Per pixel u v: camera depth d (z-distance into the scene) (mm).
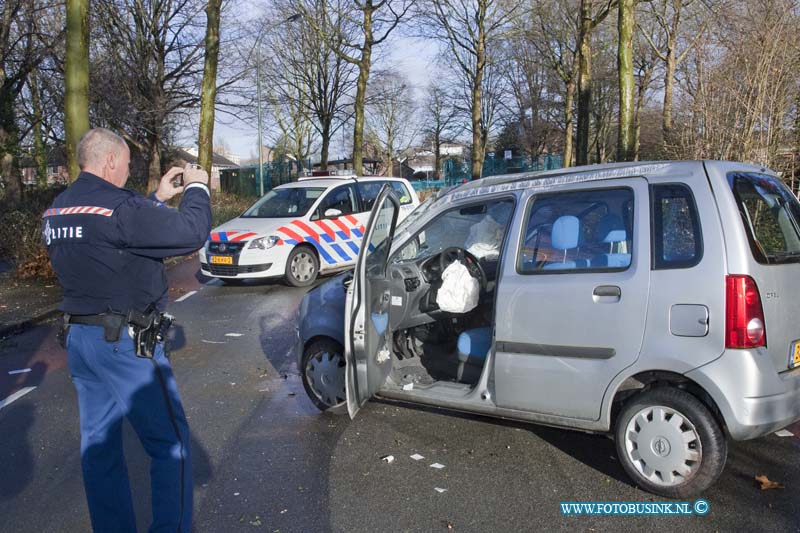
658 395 3449
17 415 5191
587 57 14422
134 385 2867
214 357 6684
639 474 3561
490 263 5316
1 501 3766
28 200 19516
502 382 3900
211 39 13898
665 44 21609
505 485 3738
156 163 27141
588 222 3748
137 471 4082
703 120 9000
